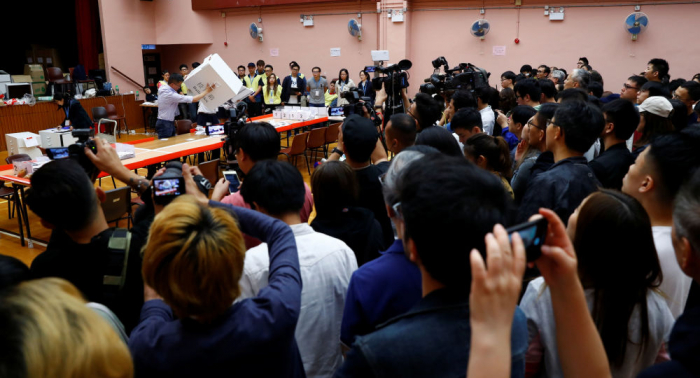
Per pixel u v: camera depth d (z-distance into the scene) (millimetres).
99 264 1331
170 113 7391
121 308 1332
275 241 1191
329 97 10445
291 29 11945
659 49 9117
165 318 1082
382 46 10781
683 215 863
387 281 1207
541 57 9969
